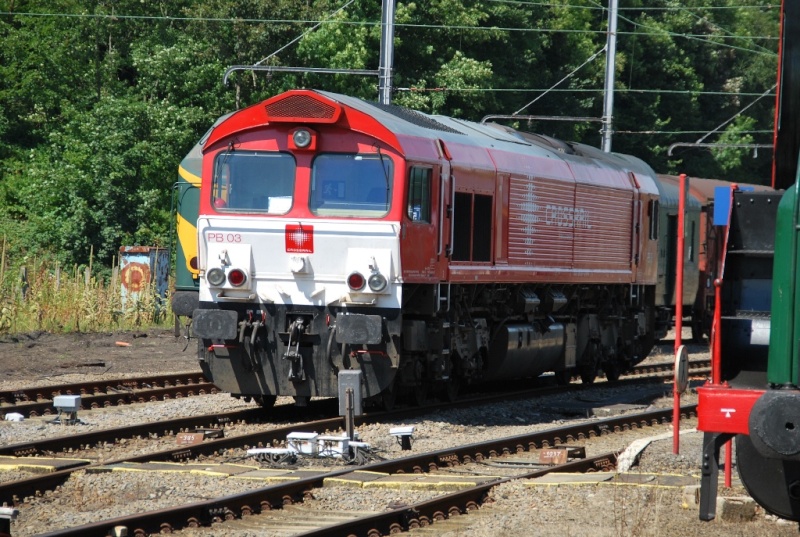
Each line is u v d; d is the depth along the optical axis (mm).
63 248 68375
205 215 28781
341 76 73500
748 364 16922
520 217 34438
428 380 31312
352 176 28031
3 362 39438
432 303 29516
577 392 38969
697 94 112438
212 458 22984
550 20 99188
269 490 18469
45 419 28156
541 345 36688
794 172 16781
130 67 82125
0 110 78062
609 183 41156
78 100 77188
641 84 111500
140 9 75125
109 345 46406
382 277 27469
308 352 28250
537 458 24828
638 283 44375
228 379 28812
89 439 24141
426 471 22531
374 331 27266
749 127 119750
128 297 54406
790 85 16672
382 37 49750
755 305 16969
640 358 47406
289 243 28141
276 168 28531
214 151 28953
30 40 78250
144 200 68188
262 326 28391
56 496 18938
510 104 92250
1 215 71500
